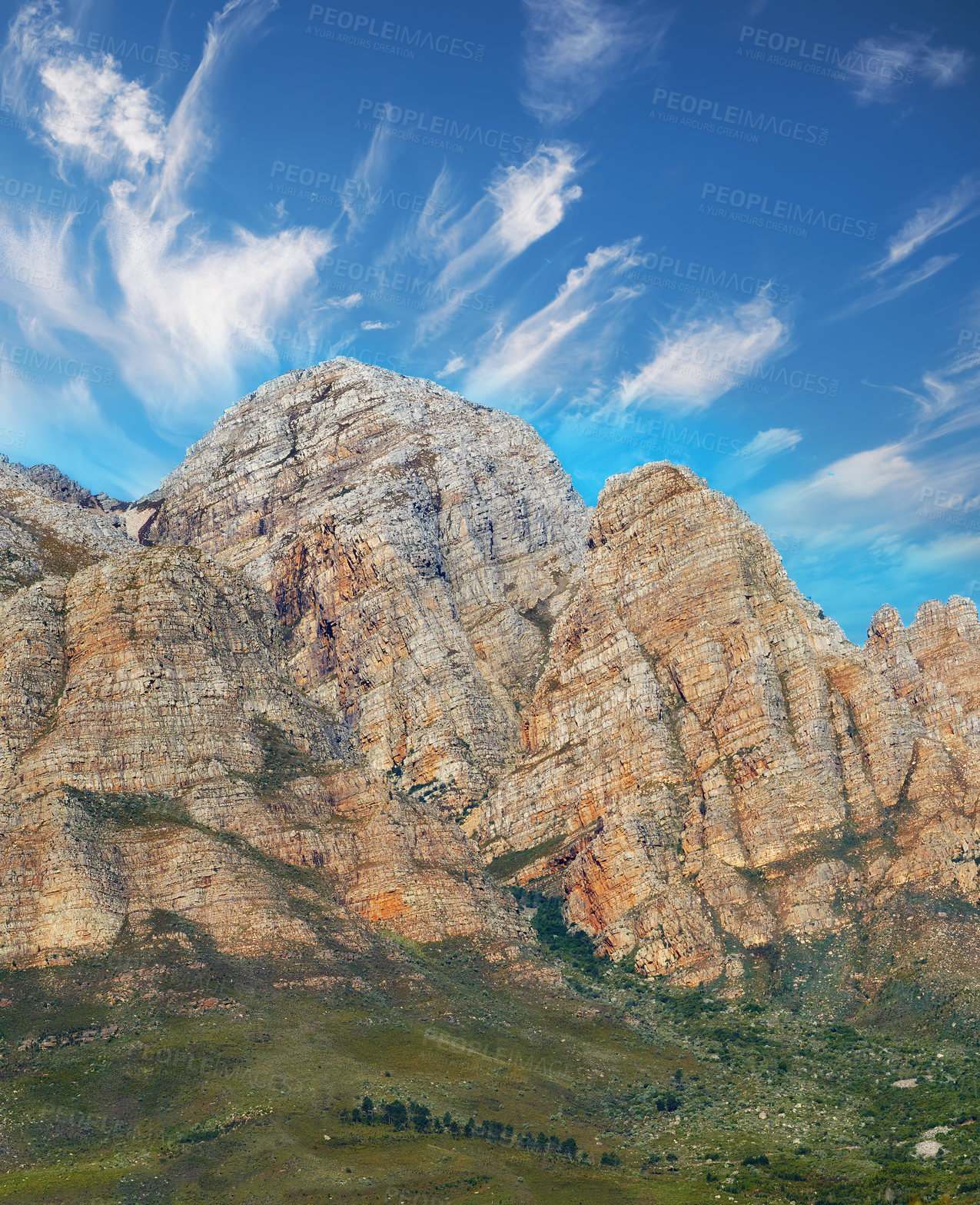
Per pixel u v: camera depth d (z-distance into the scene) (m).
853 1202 170.88
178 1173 172.12
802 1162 187.25
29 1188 166.62
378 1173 175.75
